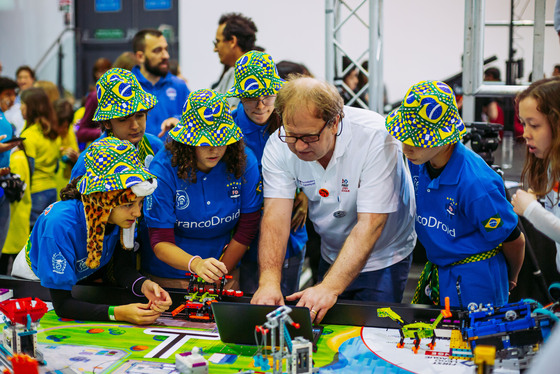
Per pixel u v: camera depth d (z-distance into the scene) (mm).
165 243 2506
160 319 2273
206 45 9961
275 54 9484
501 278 2334
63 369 1843
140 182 2100
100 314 2232
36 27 10461
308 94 2072
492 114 5855
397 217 2572
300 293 2297
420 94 2098
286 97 2111
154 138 3109
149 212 2529
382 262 2633
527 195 1982
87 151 2170
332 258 2787
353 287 2688
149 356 1943
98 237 2207
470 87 4117
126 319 2217
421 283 2521
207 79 10047
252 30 4031
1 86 6059
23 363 1743
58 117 5250
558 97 1940
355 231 2330
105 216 2176
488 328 1841
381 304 2189
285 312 1758
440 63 8742
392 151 2369
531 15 7121
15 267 2564
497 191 2166
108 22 10328
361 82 5480
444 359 1888
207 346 2021
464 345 1960
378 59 4559
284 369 1772
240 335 1989
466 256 2303
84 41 10406
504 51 7836
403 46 8773
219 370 1844
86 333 2145
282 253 2416
